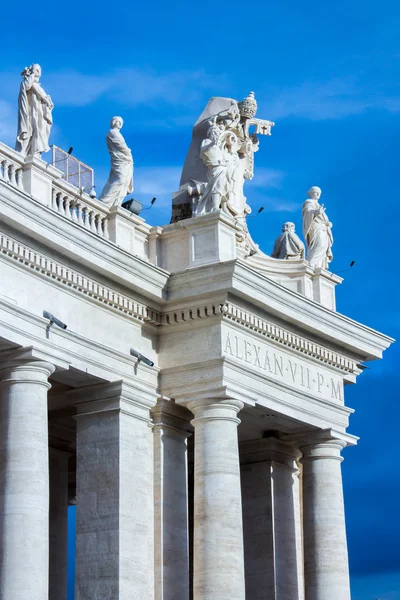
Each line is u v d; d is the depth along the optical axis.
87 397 59.19
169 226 62.66
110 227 60.75
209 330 60.91
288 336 64.25
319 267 69.06
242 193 67.25
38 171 56.31
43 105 56.88
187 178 66.50
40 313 55.34
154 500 60.00
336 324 66.06
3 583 51.94
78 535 58.16
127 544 57.75
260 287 60.91
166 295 61.03
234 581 58.69
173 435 61.31
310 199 71.31
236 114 66.81
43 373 54.56
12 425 53.53
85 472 58.69
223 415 60.34
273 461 68.12
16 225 53.12
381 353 69.81
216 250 61.34
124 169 61.91
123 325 60.00
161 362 61.53
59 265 56.00
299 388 65.25
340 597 65.69
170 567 59.59
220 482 59.50
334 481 67.25
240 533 59.50
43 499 53.28
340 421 67.88
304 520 67.06
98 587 57.28
